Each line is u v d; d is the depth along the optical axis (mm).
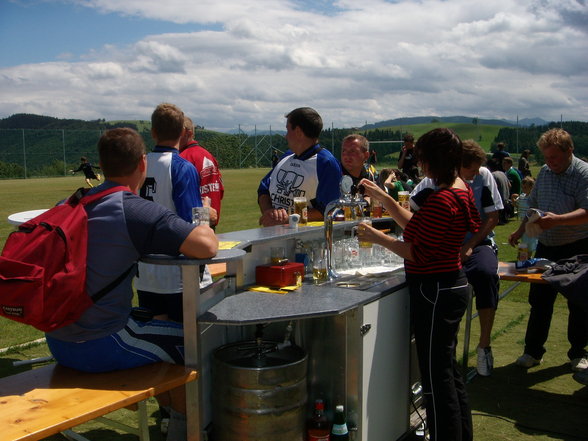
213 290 2760
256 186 27594
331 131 44531
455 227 2783
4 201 20109
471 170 4164
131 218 2393
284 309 2621
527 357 4652
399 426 3326
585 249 4383
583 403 3986
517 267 4441
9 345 5148
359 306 2797
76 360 2471
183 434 2783
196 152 3959
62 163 44844
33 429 1981
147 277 3301
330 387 2961
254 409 2656
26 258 2207
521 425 3654
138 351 2527
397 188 7957
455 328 2906
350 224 3904
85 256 2316
